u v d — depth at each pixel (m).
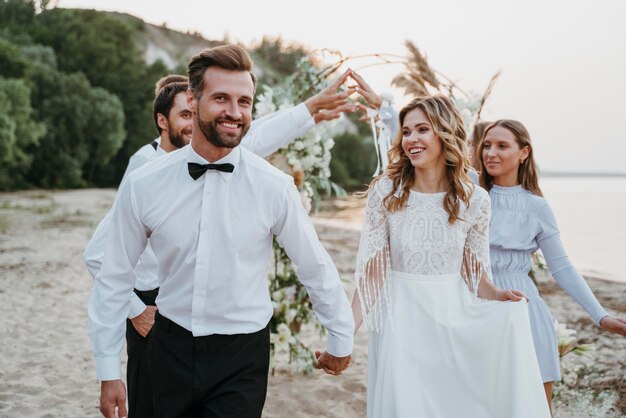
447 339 2.50
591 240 15.00
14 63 38.16
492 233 2.97
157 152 2.99
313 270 2.24
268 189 2.12
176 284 2.14
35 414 3.83
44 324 6.07
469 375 2.48
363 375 4.57
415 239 2.54
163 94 2.95
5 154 34.41
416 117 2.53
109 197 31.88
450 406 2.48
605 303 7.73
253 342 2.15
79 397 4.14
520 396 2.34
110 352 2.13
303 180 4.29
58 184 41.31
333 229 16.84
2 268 9.23
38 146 40.53
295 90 4.36
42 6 62.47
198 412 2.18
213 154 2.09
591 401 3.60
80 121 42.88
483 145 3.12
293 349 4.56
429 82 4.04
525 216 2.96
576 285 2.89
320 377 4.52
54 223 16.78
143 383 2.57
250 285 2.14
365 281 2.58
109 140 44.59
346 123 58.09
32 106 41.38
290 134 3.09
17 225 16.03
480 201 2.54
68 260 10.10
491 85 4.05
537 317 2.89
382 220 2.62
